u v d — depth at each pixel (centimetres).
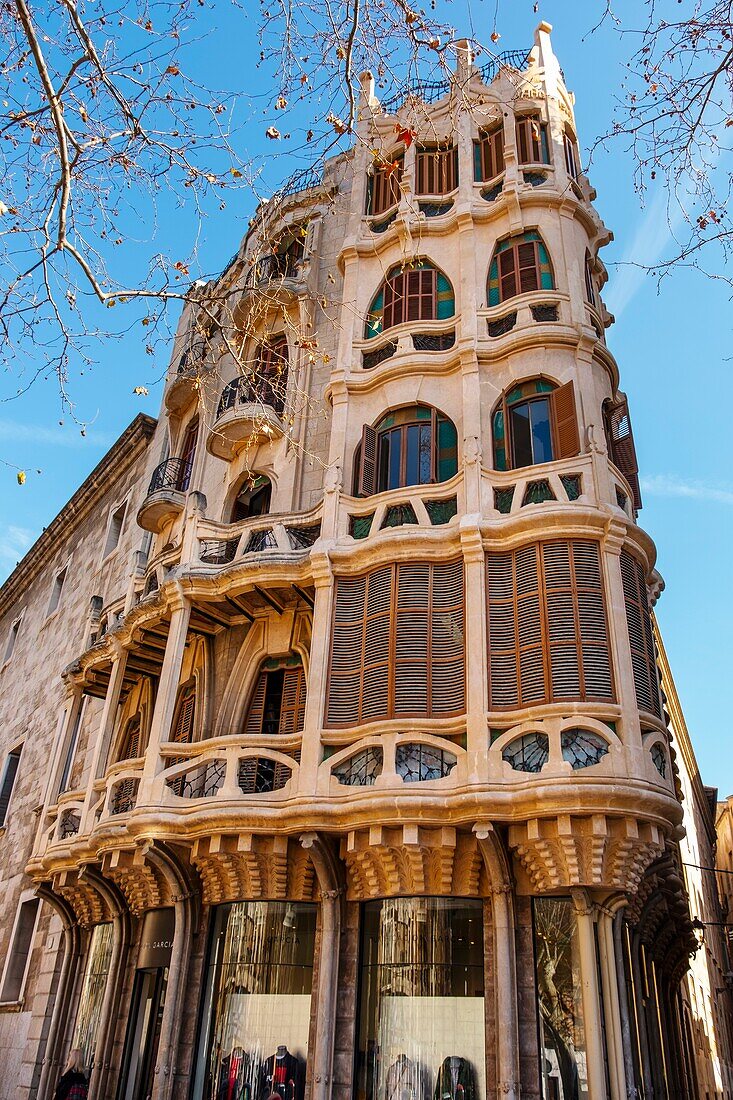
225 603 1739
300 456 1909
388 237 1942
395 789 1295
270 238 2280
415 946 1321
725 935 4506
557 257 1772
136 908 1738
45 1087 1841
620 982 1187
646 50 834
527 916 1267
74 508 3372
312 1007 1352
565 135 2039
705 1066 3019
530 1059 1177
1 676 3631
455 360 1716
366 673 1440
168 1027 1438
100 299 809
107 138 820
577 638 1334
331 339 2045
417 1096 1231
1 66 773
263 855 1422
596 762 1241
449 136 2030
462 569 1461
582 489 1469
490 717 1316
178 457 2344
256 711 1702
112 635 1964
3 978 2400
